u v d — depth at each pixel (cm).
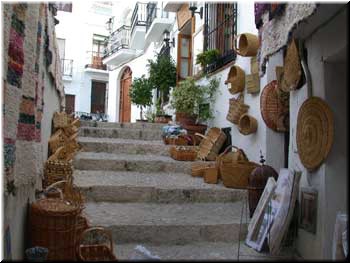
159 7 1222
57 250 277
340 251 282
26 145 271
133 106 1536
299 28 347
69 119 659
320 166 336
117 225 359
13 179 232
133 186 462
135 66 1559
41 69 371
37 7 303
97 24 2116
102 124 817
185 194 473
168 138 698
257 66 536
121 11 1828
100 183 470
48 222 277
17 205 262
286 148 508
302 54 372
